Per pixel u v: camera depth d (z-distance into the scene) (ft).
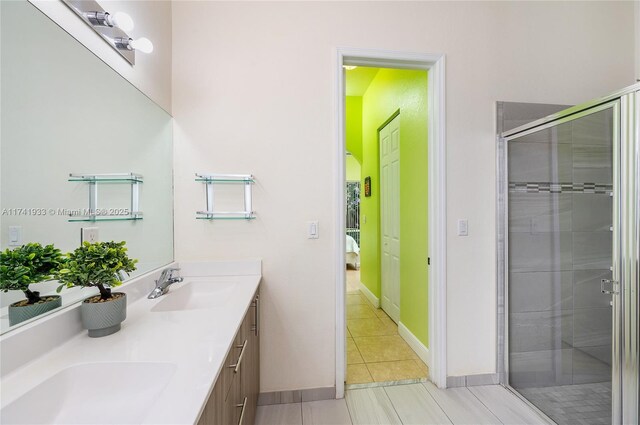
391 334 8.81
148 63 4.73
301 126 5.81
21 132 2.55
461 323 6.20
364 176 12.97
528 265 5.83
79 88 3.28
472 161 6.21
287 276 5.82
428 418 5.28
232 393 3.11
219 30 5.65
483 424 5.14
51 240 2.87
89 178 3.45
